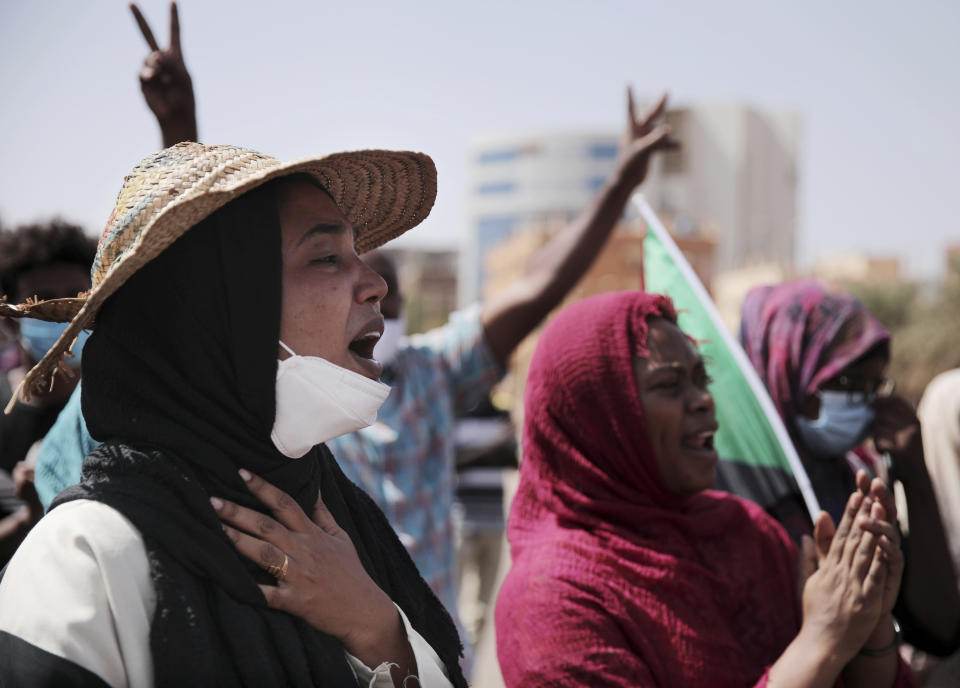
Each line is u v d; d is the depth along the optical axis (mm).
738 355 2771
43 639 1343
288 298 1627
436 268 89938
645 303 2428
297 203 1678
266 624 1523
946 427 3559
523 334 3678
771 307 3139
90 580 1396
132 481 1516
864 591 2082
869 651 2281
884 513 2141
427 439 3520
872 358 2975
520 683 2127
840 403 2955
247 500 1603
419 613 1921
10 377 3434
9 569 1438
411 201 2037
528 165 74375
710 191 70500
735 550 2447
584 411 2381
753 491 2859
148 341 1583
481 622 6223
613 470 2387
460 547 6227
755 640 2346
